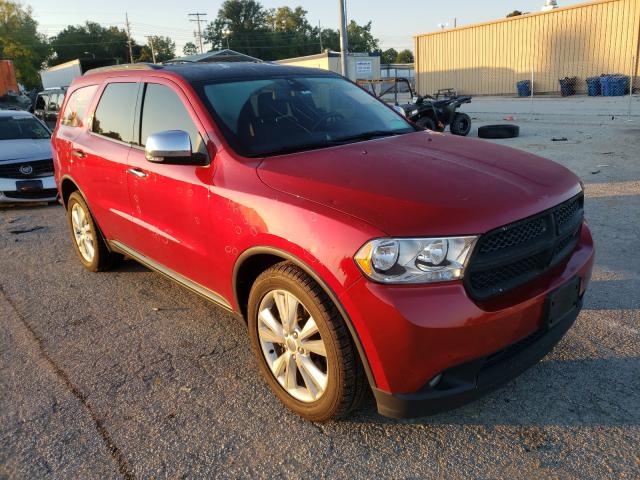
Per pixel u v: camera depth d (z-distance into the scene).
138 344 3.78
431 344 2.26
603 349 3.34
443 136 3.69
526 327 2.48
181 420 2.92
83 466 2.61
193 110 3.42
